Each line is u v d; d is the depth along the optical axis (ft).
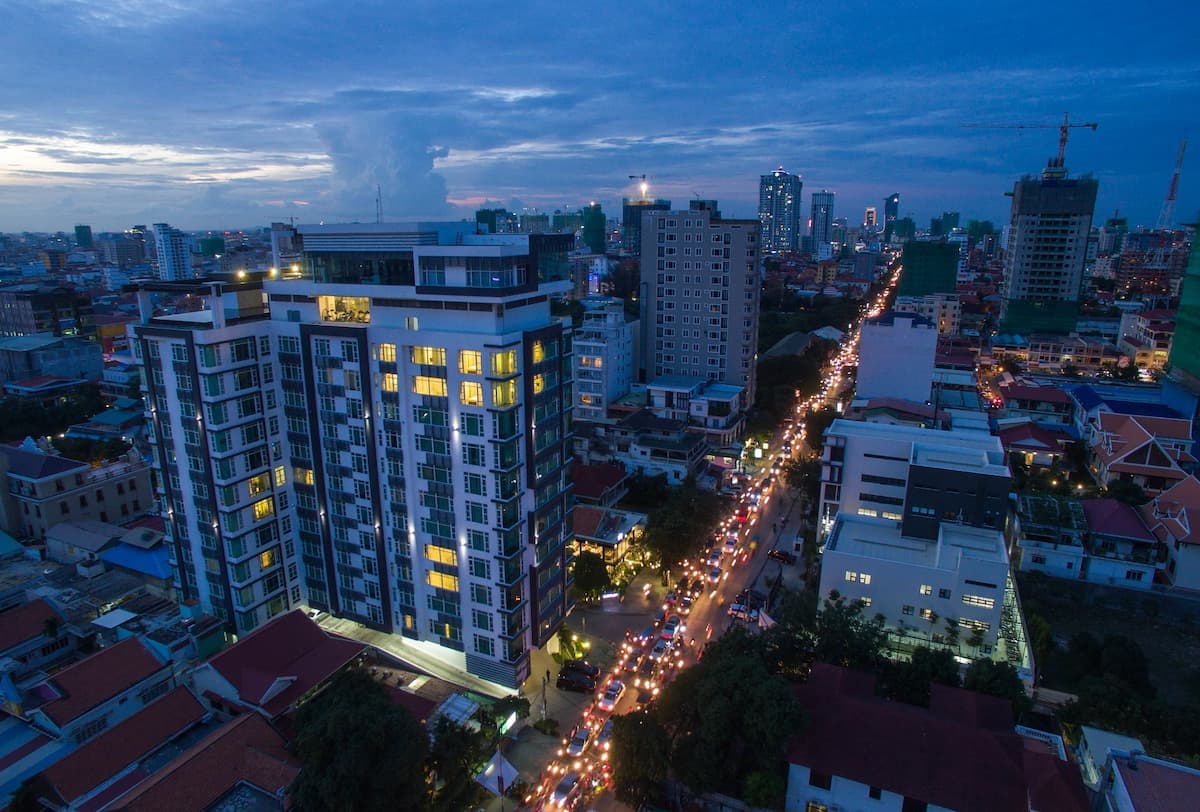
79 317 652.48
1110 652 203.00
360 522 213.66
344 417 206.59
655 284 455.63
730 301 433.89
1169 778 138.00
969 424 375.25
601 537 272.10
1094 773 157.28
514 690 201.26
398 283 200.75
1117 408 402.31
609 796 172.55
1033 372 571.69
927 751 151.53
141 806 142.61
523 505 196.44
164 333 204.03
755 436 417.69
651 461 363.97
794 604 207.31
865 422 297.33
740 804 159.02
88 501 302.66
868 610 221.46
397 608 215.72
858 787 152.25
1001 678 180.65
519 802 170.50
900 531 244.22
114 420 423.64
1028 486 334.24
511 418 185.47
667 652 225.97
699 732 162.20
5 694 181.47
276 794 149.07
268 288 214.07
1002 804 142.20
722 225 426.10
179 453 215.51
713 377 447.83
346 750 143.43
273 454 219.82
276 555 224.53
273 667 186.80
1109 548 268.82
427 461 196.85
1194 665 223.92
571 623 244.63
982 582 207.10
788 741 157.48
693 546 264.11
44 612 216.95
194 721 175.94
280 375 216.13
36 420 431.02
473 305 183.83
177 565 229.86
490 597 197.06
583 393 428.15
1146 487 334.44
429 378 189.88
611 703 202.18
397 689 191.42
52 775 154.40
